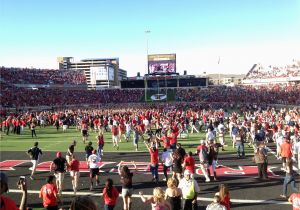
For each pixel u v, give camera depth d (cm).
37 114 5297
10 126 4162
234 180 1672
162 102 8512
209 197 1399
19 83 8806
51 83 9781
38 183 1675
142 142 3064
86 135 3078
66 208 1265
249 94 8519
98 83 18562
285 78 10031
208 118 3825
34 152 1769
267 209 1244
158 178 1725
